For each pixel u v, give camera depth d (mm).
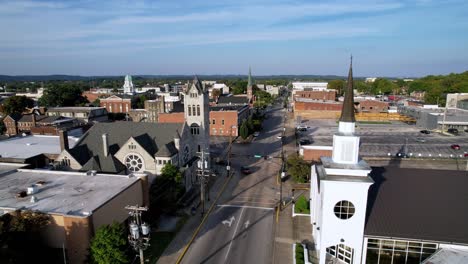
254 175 65000
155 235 40344
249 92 191000
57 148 62688
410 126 116500
